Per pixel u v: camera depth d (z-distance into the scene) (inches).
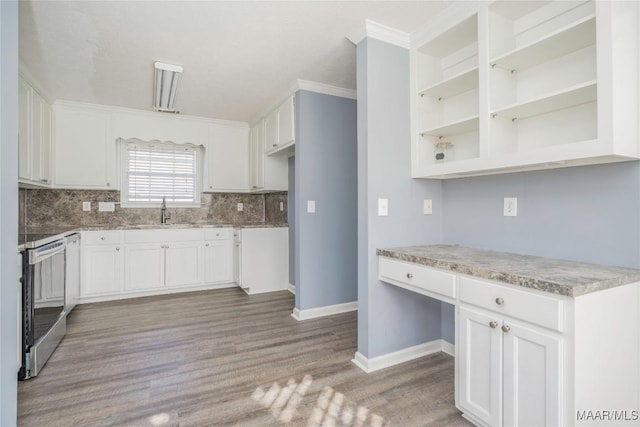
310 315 129.7
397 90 91.4
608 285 51.1
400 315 92.7
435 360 93.6
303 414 69.3
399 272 81.0
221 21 84.2
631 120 55.3
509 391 56.1
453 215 95.5
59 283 104.9
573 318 47.7
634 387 55.7
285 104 140.1
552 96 61.4
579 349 47.9
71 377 84.2
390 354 91.2
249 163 188.1
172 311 137.9
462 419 67.2
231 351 99.7
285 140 140.6
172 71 112.3
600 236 63.4
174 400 74.3
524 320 53.7
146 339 108.7
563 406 48.8
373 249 88.4
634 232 58.7
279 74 118.4
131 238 155.3
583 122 65.8
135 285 156.2
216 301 152.8
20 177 112.9
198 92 136.2
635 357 55.8
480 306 61.2
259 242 167.6
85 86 128.6
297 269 130.4
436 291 70.8
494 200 83.8
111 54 101.7
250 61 107.2
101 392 77.4
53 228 146.6
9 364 56.4
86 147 153.2
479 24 73.0
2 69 53.7
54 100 144.1
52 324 98.9
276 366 90.3
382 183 89.4
